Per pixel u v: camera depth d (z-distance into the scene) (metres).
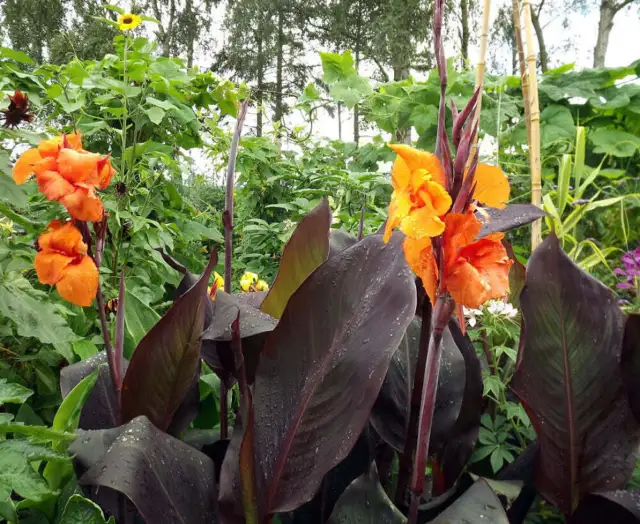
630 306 1.91
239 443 0.84
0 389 0.88
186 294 0.88
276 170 4.48
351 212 3.82
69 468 0.92
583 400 0.93
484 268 0.61
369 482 0.83
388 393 1.01
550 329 0.95
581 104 3.50
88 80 2.66
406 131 3.86
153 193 3.02
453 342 1.08
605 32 10.48
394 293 0.78
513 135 3.33
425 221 0.58
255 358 1.05
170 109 3.06
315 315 0.82
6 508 0.84
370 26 12.25
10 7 11.90
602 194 3.23
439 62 0.69
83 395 0.94
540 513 1.13
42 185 0.82
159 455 0.79
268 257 3.85
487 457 1.31
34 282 1.94
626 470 0.91
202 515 0.79
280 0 14.13
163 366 0.92
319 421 0.77
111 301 1.51
